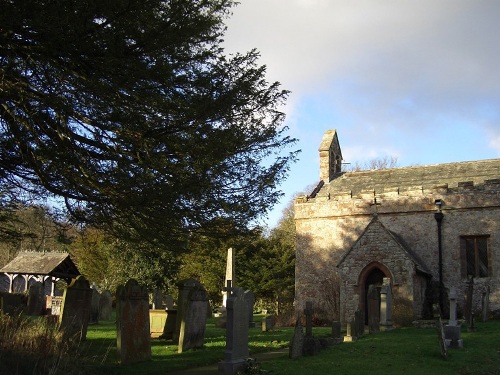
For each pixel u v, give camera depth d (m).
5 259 44.62
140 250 12.07
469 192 22.89
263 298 37.75
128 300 11.05
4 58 8.37
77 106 8.56
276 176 10.55
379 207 24.59
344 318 21.88
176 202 9.59
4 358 8.12
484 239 22.52
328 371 10.09
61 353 8.76
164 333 15.68
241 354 10.38
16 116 8.34
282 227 54.69
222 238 10.67
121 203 9.25
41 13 7.40
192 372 10.34
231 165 10.07
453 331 13.37
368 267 21.72
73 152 8.72
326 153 29.22
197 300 13.79
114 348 12.79
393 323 20.31
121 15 8.09
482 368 11.21
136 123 8.98
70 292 13.44
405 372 10.25
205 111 9.35
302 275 25.70
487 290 20.55
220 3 9.91
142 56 8.95
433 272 22.94
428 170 26.77
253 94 10.04
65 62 8.43
